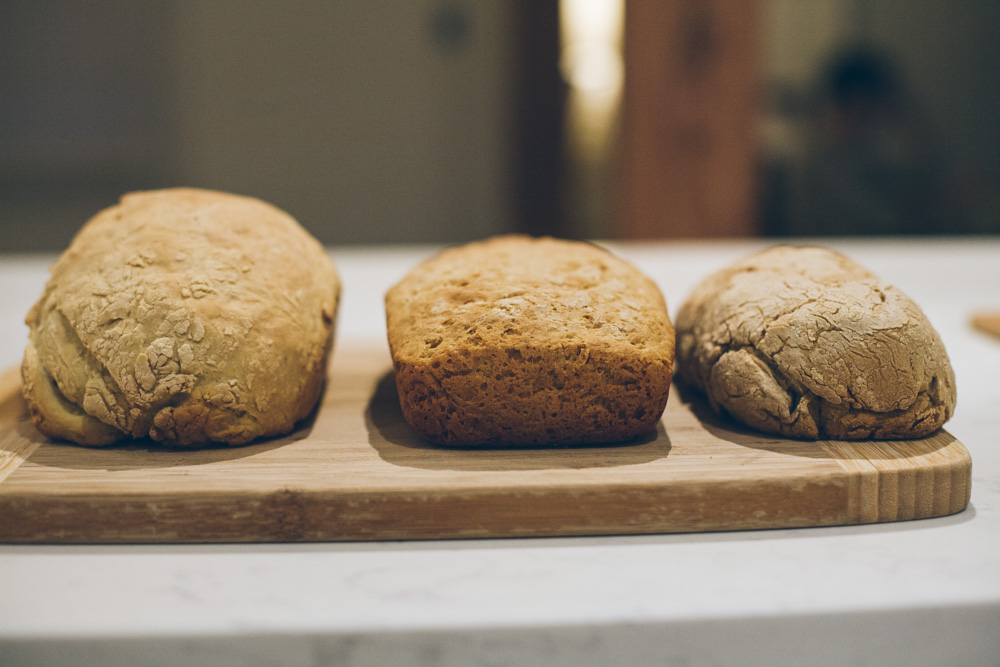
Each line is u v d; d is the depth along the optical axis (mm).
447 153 1287
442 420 424
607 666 345
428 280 468
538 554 381
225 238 454
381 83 1250
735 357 438
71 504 387
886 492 397
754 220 1058
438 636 340
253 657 340
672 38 1001
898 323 422
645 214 1057
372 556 380
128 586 360
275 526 389
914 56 1134
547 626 341
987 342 628
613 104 1213
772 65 1126
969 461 406
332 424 459
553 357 418
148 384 416
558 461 414
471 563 375
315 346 453
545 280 450
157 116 1215
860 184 1155
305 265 468
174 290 428
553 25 1189
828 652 348
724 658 346
